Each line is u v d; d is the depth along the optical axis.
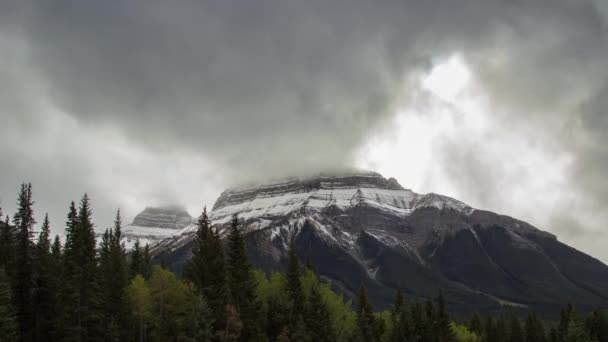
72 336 104.62
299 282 133.25
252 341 115.12
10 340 97.19
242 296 117.19
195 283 114.94
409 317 174.50
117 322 113.88
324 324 128.88
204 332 101.88
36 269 119.06
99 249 128.75
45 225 139.62
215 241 118.69
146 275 154.00
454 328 193.75
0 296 95.69
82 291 107.56
